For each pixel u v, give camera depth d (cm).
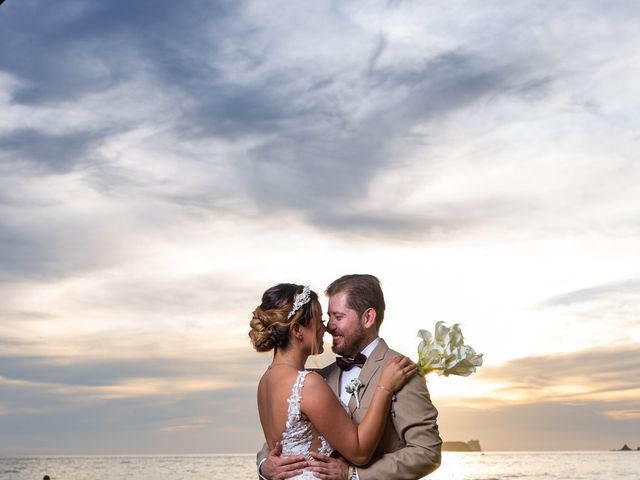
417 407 338
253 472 10794
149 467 13725
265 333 338
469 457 17925
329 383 369
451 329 349
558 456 18388
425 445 334
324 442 330
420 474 331
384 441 343
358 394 351
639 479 7106
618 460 16088
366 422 331
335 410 326
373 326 362
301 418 327
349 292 362
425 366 349
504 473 8544
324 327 349
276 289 346
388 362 343
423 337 352
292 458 324
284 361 339
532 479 7250
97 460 14812
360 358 359
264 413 346
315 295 348
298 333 340
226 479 9306
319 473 321
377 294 365
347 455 326
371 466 329
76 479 10212
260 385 351
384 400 334
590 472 8588
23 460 14975
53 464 14900
